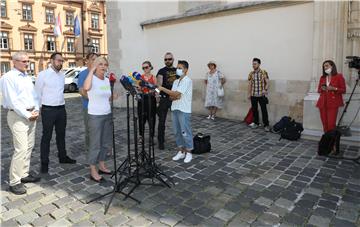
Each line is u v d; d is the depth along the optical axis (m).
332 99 5.54
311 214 3.28
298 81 7.13
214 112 8.69
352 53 5.97
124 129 7.45
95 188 3.97
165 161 5.01
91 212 3.35
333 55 6.06
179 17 9.39
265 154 5.38
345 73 6.06
